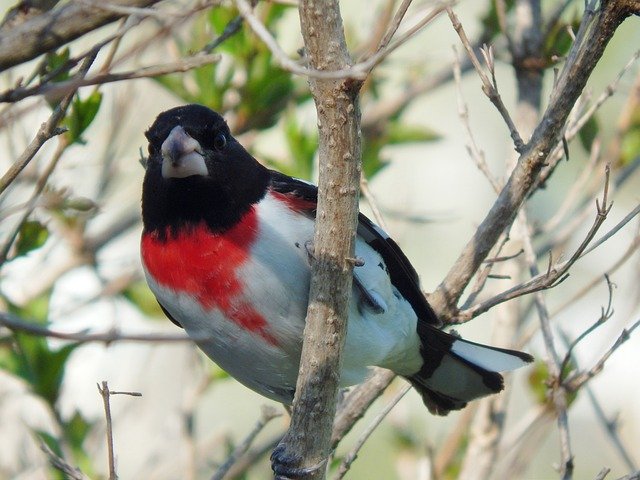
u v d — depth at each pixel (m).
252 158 8.16
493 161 16.69
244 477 9.90
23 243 7.72
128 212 11.76
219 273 7.78
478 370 9.00
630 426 13.83
